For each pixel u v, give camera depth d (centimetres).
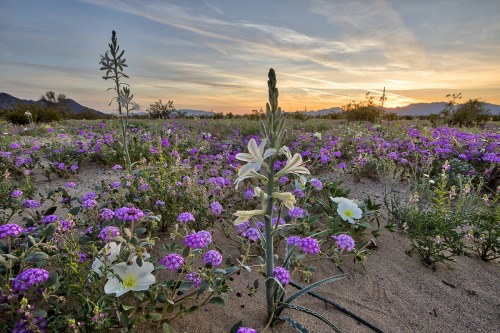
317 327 232
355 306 259
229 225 374
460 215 357
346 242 248
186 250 220
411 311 258
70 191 522
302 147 848
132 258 205
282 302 224
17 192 374
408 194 474
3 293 173
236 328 196
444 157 681
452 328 242
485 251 334
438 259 317
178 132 1084
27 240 240
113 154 712
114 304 190
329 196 400
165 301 208
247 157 177
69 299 213
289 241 245
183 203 369
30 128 1348
